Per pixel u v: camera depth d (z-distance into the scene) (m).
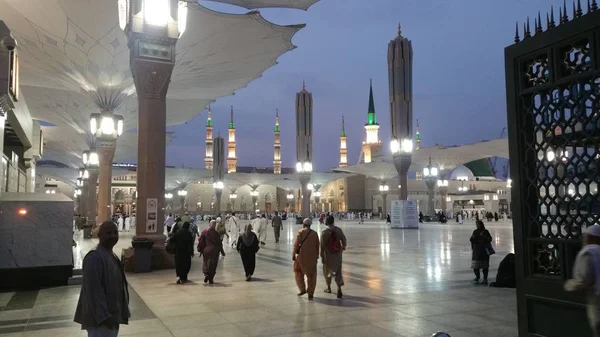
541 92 4.30
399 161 34.78
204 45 17.88
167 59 12.49
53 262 9.71
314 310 6.89
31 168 21.61
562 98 4.09
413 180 83.50
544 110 4.28
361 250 16.84
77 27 16.28
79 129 30.84
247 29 16.97
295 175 83.25
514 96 4.54
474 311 6.71
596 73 3.74
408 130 34.84
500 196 66.62
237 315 6.63
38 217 9.70
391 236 25.47
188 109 31.72
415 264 12.58
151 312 6.88
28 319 6.62
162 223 12.52
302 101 47.59
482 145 55.69
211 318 6.47
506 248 17.48
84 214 45.09
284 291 8.63
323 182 82.69
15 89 9.79
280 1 16.72
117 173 74.06
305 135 47.72
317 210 96.69
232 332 5.72
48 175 68.50
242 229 35.38
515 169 4.52
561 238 4.07
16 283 9.44
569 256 3.97
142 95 12.60
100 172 23.50
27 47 17.88
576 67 4.02
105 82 20.97
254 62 21.17
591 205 3.83
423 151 60.69
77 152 47.34
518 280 4.46
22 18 15.65
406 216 34.16
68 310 7.26
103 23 16.11
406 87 34.78
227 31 16.95
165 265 12.20
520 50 4.49
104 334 3.35
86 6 14.97
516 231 4.50
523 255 4.42
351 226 41.81
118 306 3.47
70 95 25.34
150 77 12.42
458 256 14.66
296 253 7.99
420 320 6.19
